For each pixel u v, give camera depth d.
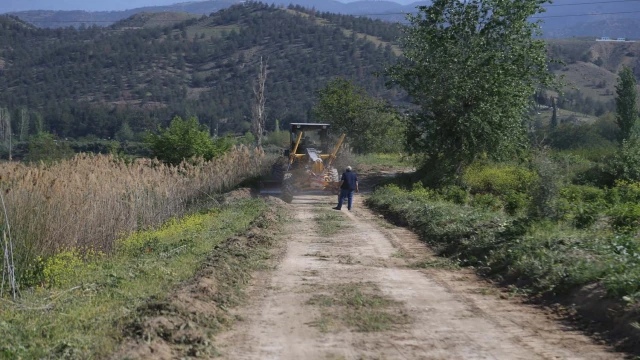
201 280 10.18
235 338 8.00
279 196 27.72
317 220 20.30
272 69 165.00
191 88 161.75
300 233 17.42
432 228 16.56
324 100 52.22
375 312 9.19
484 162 33.81
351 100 51.94
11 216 13.55
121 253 15.20
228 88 153.88
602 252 10.93
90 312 8.98
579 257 10.77
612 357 7.18
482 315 9.07
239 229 17.02
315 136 30.69
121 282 10.83
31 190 14.80
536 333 8.16
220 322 8.60
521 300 9.98
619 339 7.76
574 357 7.19
